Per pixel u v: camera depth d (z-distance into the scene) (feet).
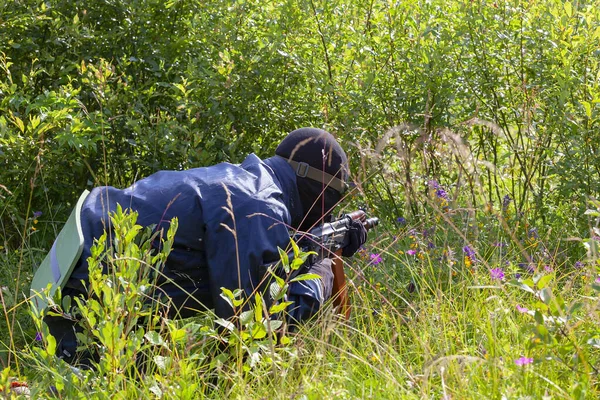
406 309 12.41
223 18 18.01
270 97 17.62
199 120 17.46
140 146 17.66
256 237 10.23
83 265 10.36
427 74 16.51
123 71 18.21
